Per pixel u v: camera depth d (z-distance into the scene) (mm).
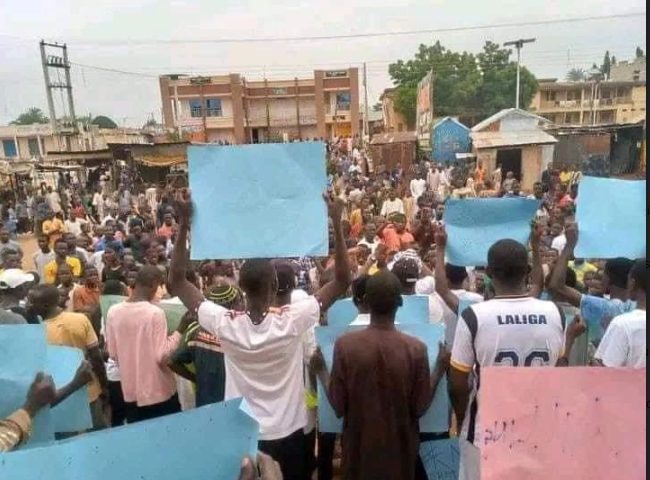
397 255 7062
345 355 2654
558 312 2459
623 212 2855
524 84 57875
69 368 2404
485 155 26984
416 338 2723
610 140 28078
